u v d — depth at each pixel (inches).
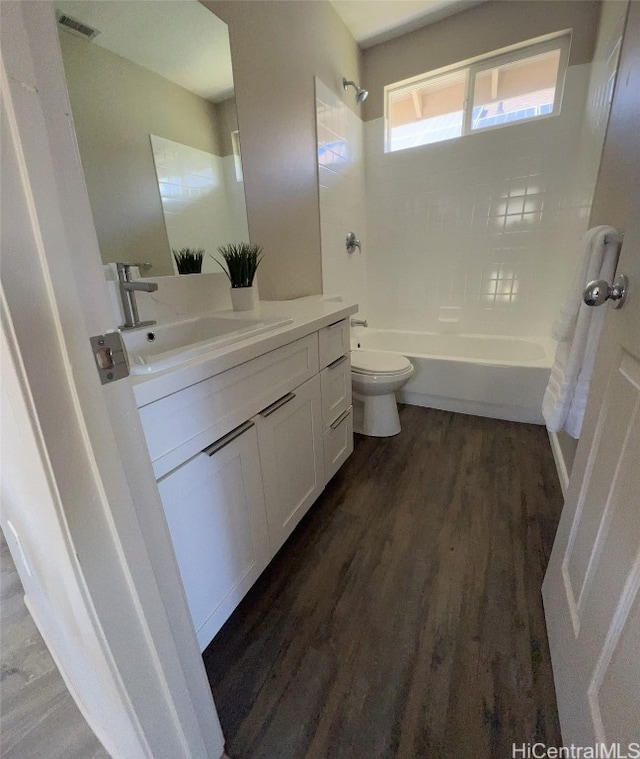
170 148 53.2
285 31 71.9
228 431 37.0
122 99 46.7
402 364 79.4
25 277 14.1
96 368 16.8
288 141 76.4
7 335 14.1
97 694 27.5
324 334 55.7
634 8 49.6
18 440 17.6
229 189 63.7
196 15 54.0
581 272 42.2
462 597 44.2
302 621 42.3
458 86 100.7
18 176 13.4
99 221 45.5
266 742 31.8
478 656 37.5
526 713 32.7
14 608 46.8
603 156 66.2
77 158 15.4
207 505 35.0
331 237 97.7
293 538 54.7
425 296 117.0
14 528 31.2
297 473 51.4
